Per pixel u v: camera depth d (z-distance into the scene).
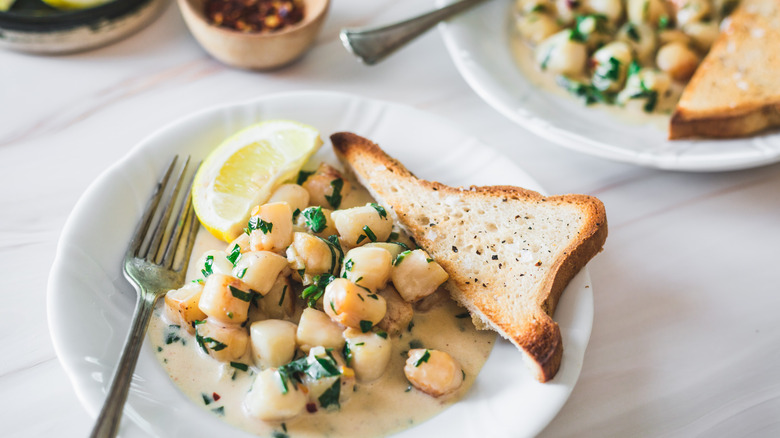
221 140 0.45
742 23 0.55
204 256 0.40
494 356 0.38
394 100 0.52
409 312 0.39
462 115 0.51
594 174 0.49
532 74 0.53
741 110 0.48
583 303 0.39
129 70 0.52
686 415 0.39
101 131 0.48
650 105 0.51
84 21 0.51
